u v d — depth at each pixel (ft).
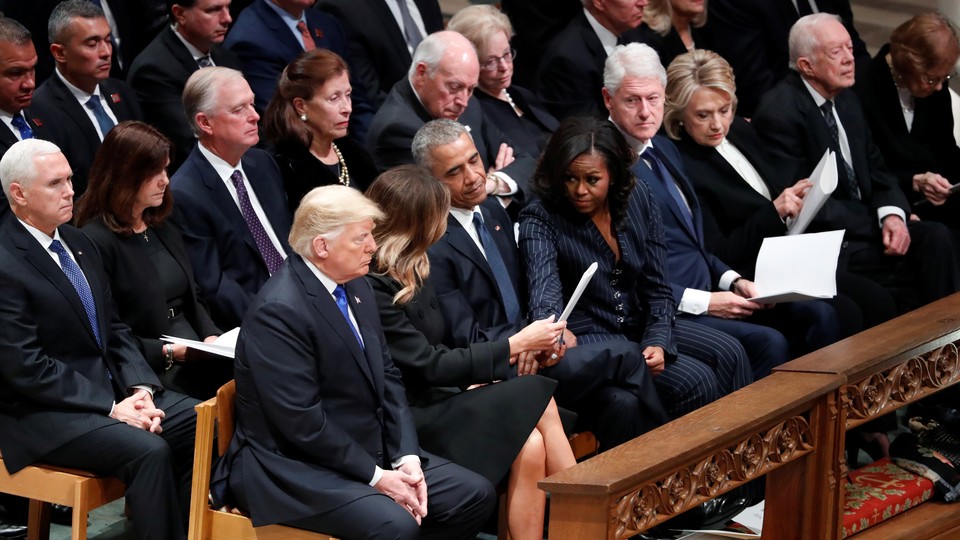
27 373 45.19
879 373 46.75
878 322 65.67
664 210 61.72
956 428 53.98
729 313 59.93
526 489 47.70
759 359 59.11
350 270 43.78
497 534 53.21
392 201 48.34
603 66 72.28
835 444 44.98
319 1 73.41
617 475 36.63
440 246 52.19
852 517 47.55
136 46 72.90
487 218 55.42
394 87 64.49
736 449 41.37
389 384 45.85
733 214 64.13
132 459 45.06
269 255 55.77
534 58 79.25
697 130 64.28
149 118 65.41
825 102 69.82
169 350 50.83
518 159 65.26
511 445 46.83
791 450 43.73
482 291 53.01
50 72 68.23
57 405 45.73
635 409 52.24
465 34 68.33
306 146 58.29
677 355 56.29
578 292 50.24
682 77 64.18
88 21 60.03
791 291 57.82
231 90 54.29
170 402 49.11
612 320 56.18
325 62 58.18
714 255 63.82
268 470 43.06
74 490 45.11
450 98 62.64
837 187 69.92
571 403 52.65
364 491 42.39
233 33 69.82
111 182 50.03
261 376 42.60
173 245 52.65
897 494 49.47
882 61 75.36
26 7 67.15
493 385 48.34
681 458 38.40
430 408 48.21
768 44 81.92
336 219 43.04
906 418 68.90
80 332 47.19
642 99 60.70
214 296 53.72
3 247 45.98
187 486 48.80
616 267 56.34
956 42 73.36
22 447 45.80
